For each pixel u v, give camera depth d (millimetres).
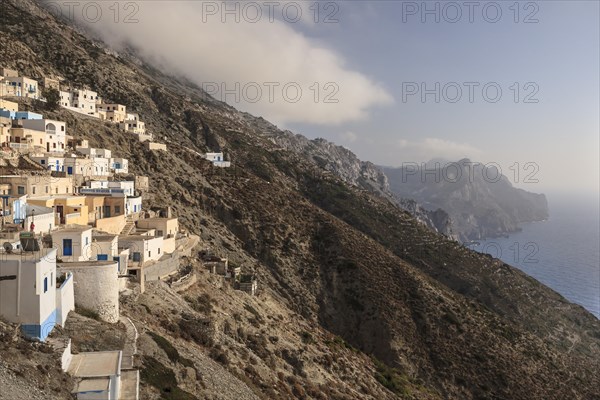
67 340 28156
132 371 29078
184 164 124000
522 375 88625
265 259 106875
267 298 75250
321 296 102562
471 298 139500
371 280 105000
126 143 113750
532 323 139125
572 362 102938
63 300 31250
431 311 98938
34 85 114000
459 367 87562
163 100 195625
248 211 117250
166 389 29812
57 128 83312
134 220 68438
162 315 42750
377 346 92625
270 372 47094
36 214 47688
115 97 178375
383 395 63000
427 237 171625
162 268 53875
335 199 182750
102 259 45156
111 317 35500
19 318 27078
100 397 24734
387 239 162500
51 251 29750
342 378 60156
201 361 37438
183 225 91750
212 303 54500
